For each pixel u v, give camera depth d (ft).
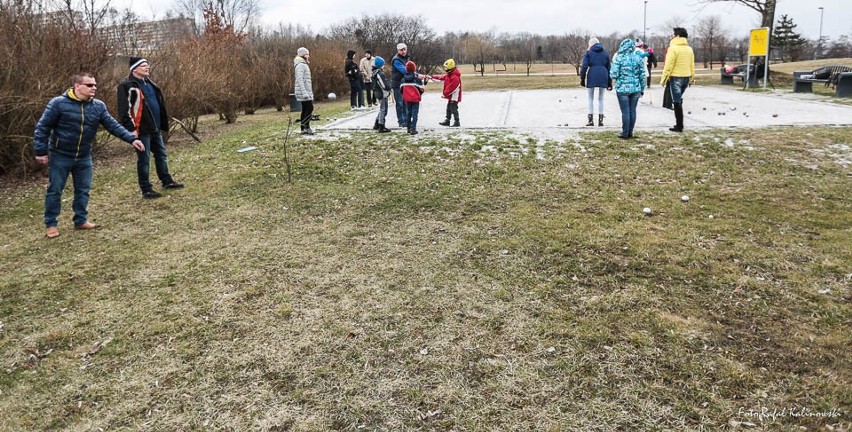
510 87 76.95
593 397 9.64
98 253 17.17
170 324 12.49
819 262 14.96
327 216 20.03
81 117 18.52
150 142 23.58
